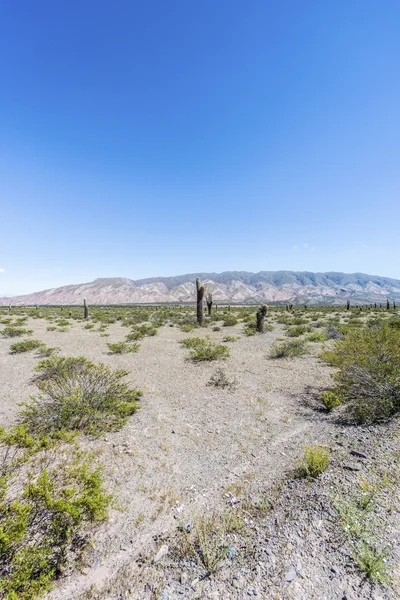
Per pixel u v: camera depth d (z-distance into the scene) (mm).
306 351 12438
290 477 3846
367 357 6414
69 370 8070
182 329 21219
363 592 2127
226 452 4758
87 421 5680
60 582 2443
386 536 2588
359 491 3260
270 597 2154
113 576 2490
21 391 8047
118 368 10547
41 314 39312
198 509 3365
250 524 2979
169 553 2701
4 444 4742
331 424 5578
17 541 2486
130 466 4340
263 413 6410
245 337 17562
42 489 2863
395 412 5484
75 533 2939
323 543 2600
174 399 7395
